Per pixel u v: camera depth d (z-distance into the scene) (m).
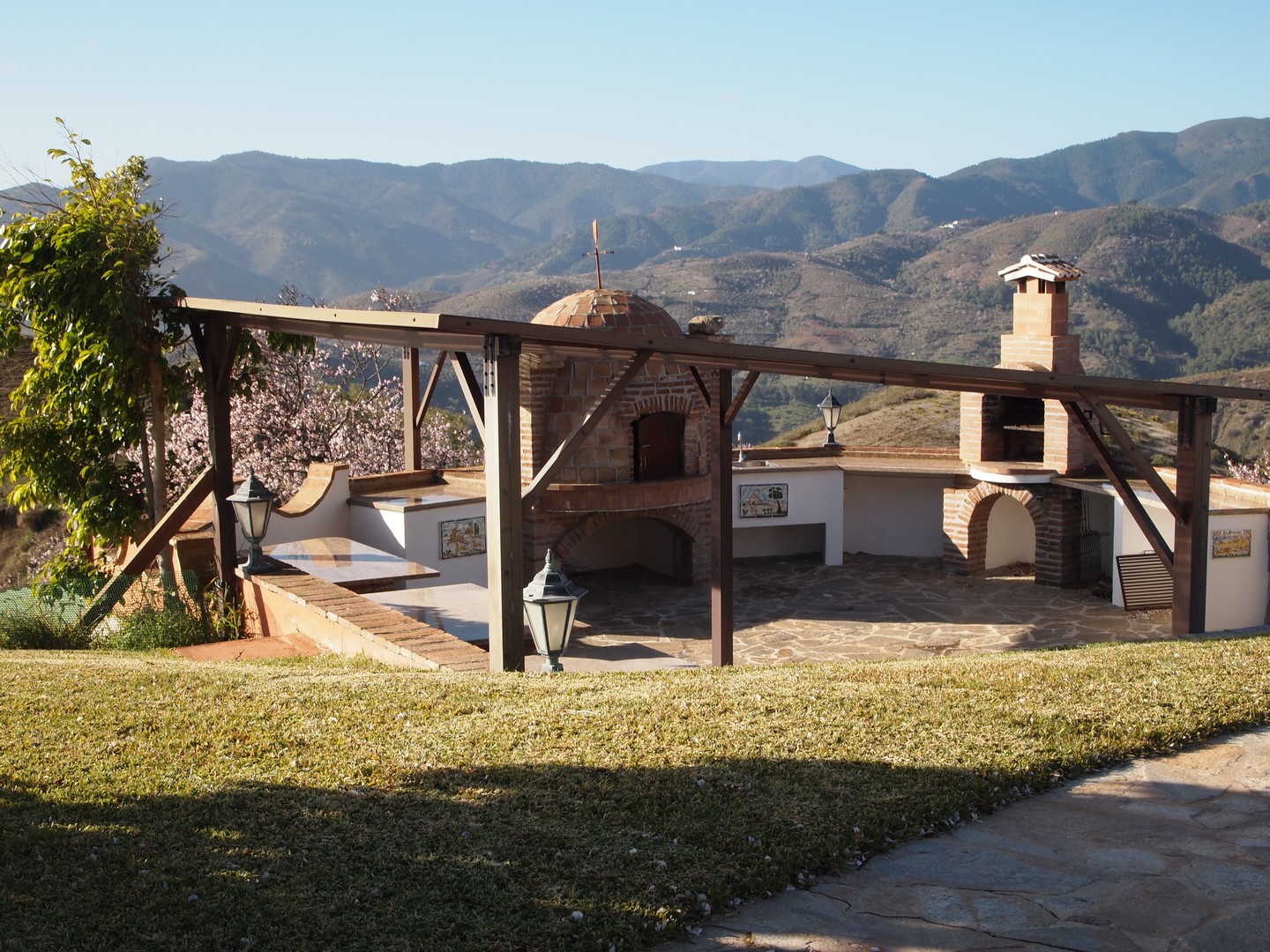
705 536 20.59
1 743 7.23
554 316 19.58
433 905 4.96
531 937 4.73
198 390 17.16
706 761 6.77
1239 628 16.86
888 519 23.41
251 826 5.77
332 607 12.96
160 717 7.84
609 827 5.79
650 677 9.54
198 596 15.22
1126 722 7.71
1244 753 7.34
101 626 15.65
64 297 15.21
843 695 8.36
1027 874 5.54
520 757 6.83
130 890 5.04
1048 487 20.09
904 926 5.00
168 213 16.55
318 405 30.00
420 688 8.77
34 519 32.47
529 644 16.27
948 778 6.55
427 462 31.20
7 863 5.32
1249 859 5.72
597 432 19.17
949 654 16.09
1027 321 20.27
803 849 5.61
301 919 4.82
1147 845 5.89
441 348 11.67
